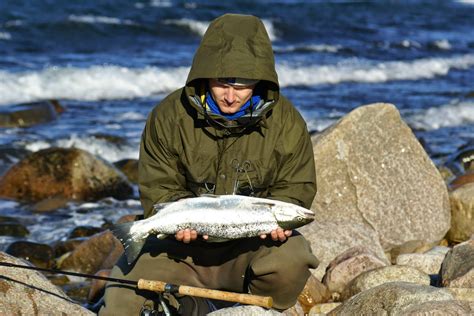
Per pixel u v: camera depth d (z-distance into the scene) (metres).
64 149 12.41
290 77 24.64
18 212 11.56
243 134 5.57
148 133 5.69
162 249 5.88
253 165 5.60
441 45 32.72
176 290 5.46
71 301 6.05
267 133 5.58
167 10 34.16
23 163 12.29
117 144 15.53
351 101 21.48
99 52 26.59
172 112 5.59
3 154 14.24
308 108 20.19
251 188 5.64
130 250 5.35
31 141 15.34
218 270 5.91
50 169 12.25
